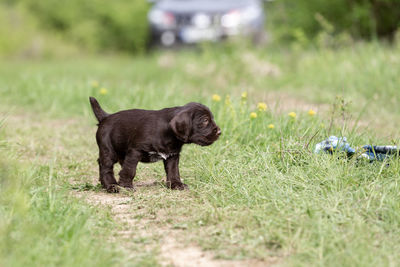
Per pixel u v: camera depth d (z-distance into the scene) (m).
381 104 16.59
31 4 41.47
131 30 40.78
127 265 6.11
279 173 8.85
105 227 7.32
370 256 6.22
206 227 7.33
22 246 6.07
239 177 9.05
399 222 7.16
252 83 21.16
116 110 15.29
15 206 6.96
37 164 10.41
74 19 41.28
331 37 25.19
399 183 8.30
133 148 9.02
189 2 29.62
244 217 7.42
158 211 8.10
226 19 27.89
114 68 28.11
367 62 20.28
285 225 7.02
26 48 36.97
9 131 13.56
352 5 27.91
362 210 7.48
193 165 10.55
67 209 7.47
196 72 22.41
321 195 8.06
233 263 6.29
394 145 9.97
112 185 9.27
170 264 6.24
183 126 8.74
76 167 10.93
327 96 17.83
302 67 22.64
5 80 22.34
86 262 5.89
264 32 27.98
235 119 12.27
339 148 9.64
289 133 11.05
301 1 28.91
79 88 18.61
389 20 27.52
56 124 15.27
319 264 6.07
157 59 27.36
